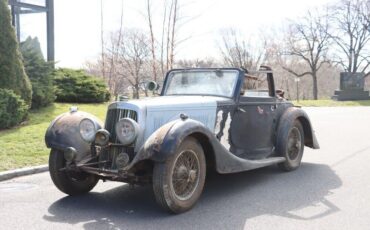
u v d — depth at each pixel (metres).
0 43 12.05
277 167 8.06
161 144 4.99
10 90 11.52
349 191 6.40
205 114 6.20
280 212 5.39
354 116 20.81
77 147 5.79
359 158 9.11
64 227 4.86
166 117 5.77
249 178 7.23
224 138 6.52
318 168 8.07
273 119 7.57
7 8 12.25
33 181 7.15
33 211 5.45
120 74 30.19
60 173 5.93
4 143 9.44
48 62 15.42
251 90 7.48
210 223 4.97
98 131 5.57
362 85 41.44
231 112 6.62
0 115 10.78
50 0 17.83
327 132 13.86
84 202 5.86
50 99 15.05
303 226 4.88
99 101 17.92
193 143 5.39
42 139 9.99
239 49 47.62
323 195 6.17
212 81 6.97
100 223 4.99
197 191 5.48
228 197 6.06
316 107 30.08
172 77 7.33
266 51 50.56
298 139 8.00
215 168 5.68
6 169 7.59
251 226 4.88
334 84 65.94
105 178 5.64
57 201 5.91
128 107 5.62
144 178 5.40
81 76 17.62
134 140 5.45
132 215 5.28
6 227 4.87
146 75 30.91
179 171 5.25
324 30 53.16
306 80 61.62
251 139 7.07
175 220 5.08
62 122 5.97
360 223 4.98
